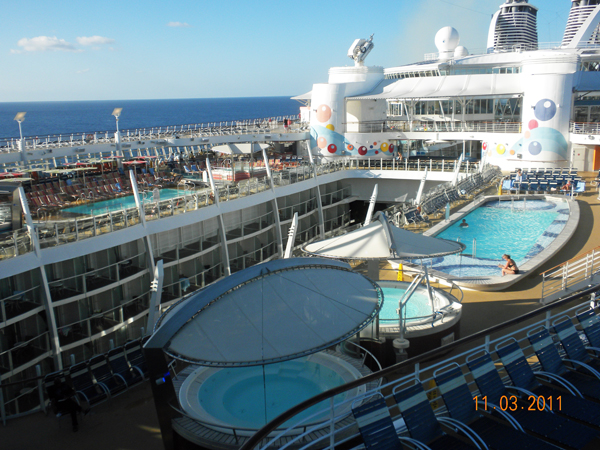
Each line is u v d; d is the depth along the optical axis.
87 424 9.02
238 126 42.50
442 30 50.44
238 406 8.50
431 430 5.63
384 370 4.92
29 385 16.48
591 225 21.88
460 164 33.94
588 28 44.84
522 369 6.71
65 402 8.62
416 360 5.14
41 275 16.44
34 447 8.45
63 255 17.02
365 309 8.14
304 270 8.72
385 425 5.35
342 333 7.45
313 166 33.19
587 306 12.23
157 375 7.44
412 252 10.75
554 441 5.52
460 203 28.03
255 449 7.01
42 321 17.17
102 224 19.31
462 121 41.94
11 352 16.80
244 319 7.45
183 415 7.78
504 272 15.22
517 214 25.48
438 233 22.11
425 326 10.81
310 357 9.70
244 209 27.28
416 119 47.66
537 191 29.77
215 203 24.02
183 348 7.07
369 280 9.28
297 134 40.47
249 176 30.45
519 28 54.03
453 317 11.20
